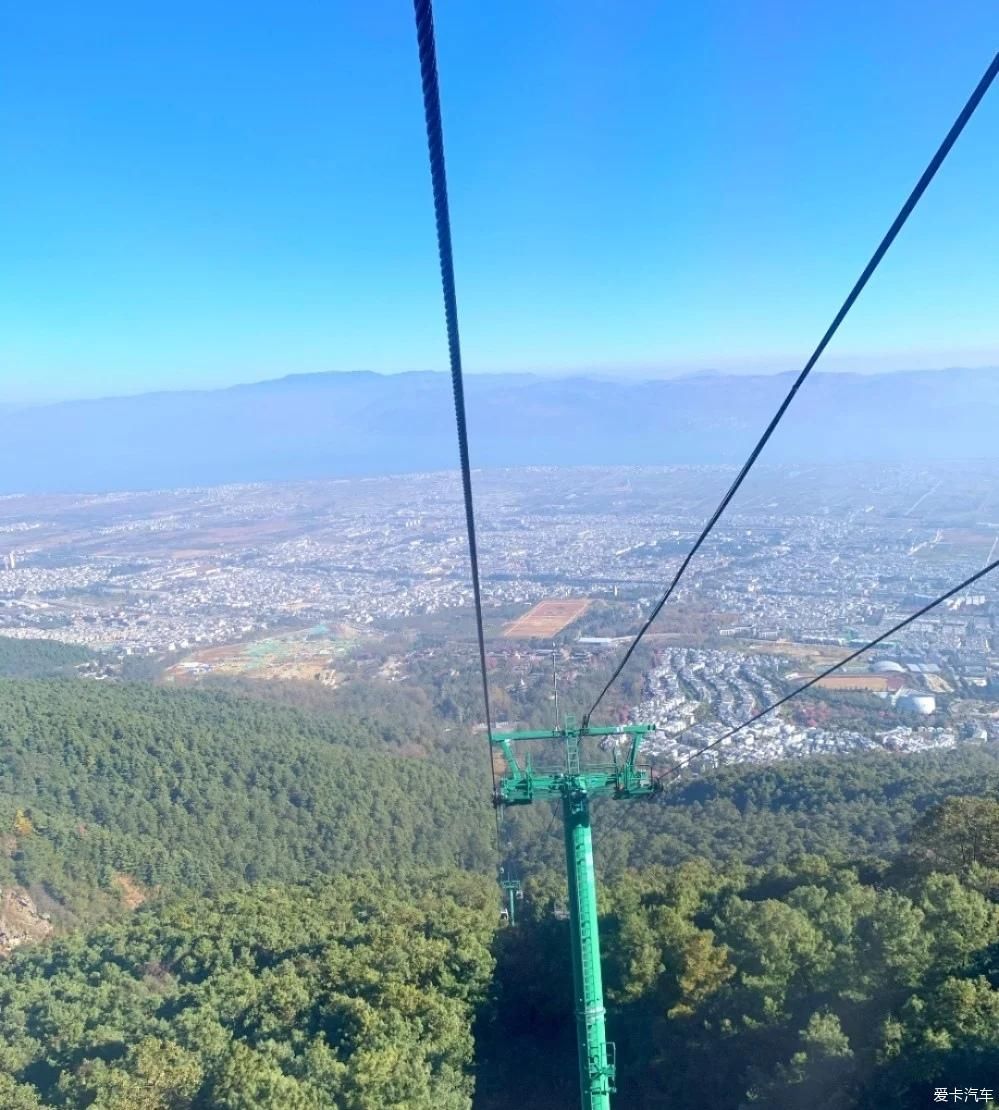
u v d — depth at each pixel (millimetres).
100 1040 44250
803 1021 37281
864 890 43906
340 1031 41688
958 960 36656
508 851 92688
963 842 48406
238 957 54594
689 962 41375
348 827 96188
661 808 88125
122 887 82938
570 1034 47688
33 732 104875
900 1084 31312
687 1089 39281
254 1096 33906
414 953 48312
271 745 111500
